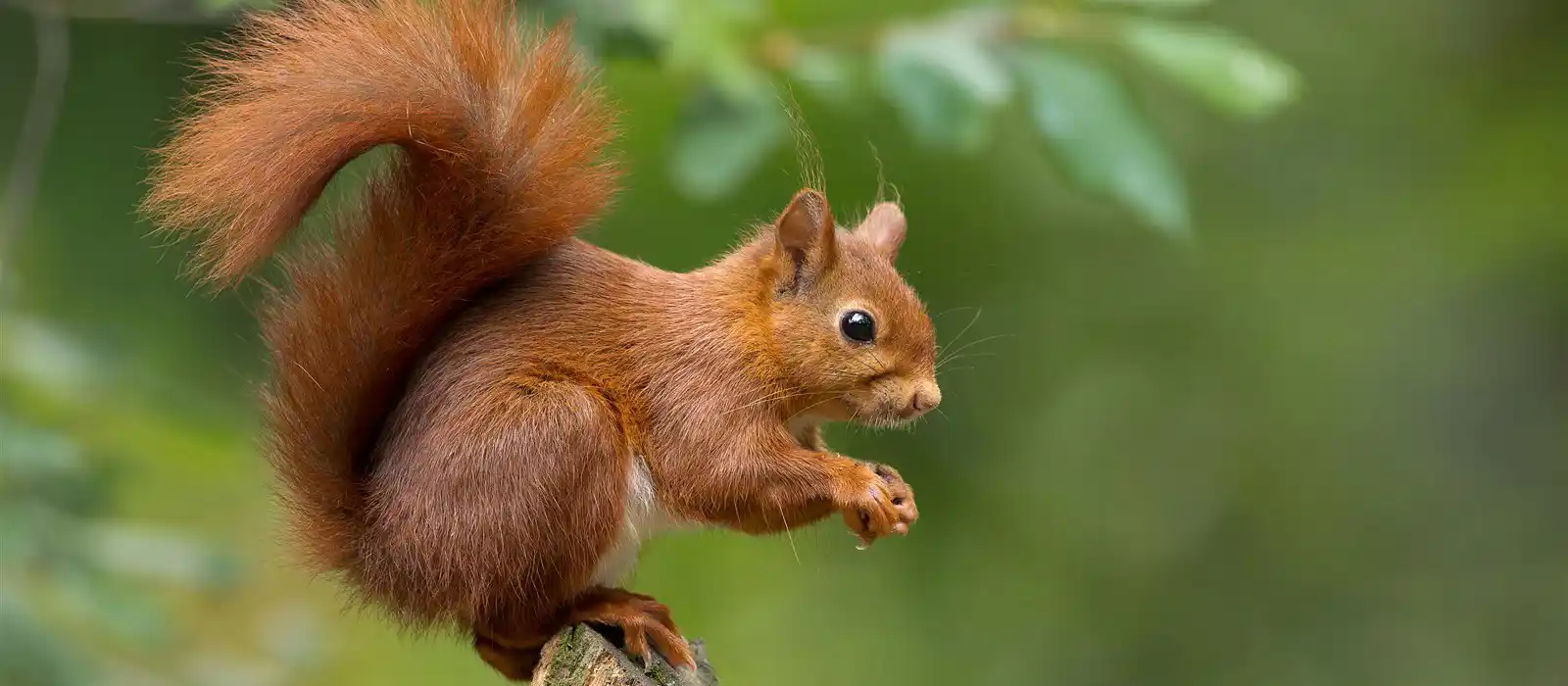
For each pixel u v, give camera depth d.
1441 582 16.62
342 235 6.93
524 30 7.32
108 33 11.79
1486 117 18.17
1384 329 17.33
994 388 15.02
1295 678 15.62
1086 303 15.66
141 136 11.88
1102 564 15.73
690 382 7.00
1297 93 9.97
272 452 6.95
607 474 6.65
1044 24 9.60
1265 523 16.39
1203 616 15.90
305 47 6.57
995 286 14.73
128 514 11.95
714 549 14.84
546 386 6.68
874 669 14.58
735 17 9.64
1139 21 9.69
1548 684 16.11
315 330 6.85
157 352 12.40
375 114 6.39
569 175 6.91
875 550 15.20
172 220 6.23
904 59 9.32
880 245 8.05
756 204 12.60
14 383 9.73
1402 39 18.25
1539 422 17.34
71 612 9.26
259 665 12.10
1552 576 16.67
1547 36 18.34
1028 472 15.45
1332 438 16.75
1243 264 16.84
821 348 7.27
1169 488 16.14
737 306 7.26
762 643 14.55
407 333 6.85
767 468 6.98
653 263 12.55
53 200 12.00
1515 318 17.66
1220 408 16.59
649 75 11.56
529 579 6.59
